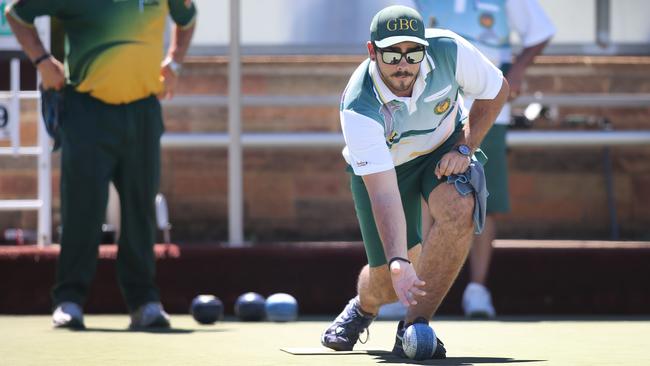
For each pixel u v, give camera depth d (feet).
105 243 96.84
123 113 75.10
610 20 110.22
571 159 113.19
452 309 92.63
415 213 57.47
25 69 92.68
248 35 107.86
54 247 92.63
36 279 91.35
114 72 74.18
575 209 113.19
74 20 74.02
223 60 111.14
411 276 48.32
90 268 76.54
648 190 113.60
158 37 75.72
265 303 82.58
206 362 50.31
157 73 76.07
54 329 73.77
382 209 49.90
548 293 93.56
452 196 51.80
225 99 104.88
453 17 86.02
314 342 62.23
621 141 105.50
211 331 71.87
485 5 86.43
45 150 91.71
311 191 112.16
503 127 85.76
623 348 57.62
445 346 59.21
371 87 51.39
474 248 86.84
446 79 52.39
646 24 110.52
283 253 92.17
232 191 93.09
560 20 109.81
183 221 111.34
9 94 90.17
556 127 112.06
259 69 111.55
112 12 73.82
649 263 93.97
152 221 77.30
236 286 92.02
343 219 112.37
